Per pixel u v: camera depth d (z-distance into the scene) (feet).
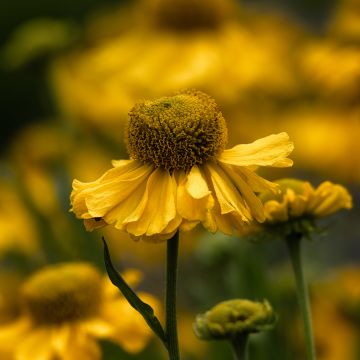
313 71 2.12
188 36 2.11
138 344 1.55
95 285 1.61
